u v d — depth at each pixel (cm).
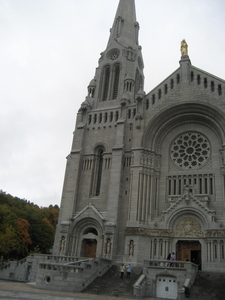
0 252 7444
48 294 2897
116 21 7125
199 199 4466
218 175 4584
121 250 4575
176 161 5006
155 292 3466
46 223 10138
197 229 4312
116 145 5225
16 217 8475
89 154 5484
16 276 4862
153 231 4484
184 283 3234
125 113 5503
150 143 5081
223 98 4772
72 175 5322
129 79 6022
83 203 5162
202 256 4150
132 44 6750
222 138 4622
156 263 3722
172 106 5066
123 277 3775
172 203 4638
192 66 5297
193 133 5056
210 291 3228
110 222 4684
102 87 6319
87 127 5741
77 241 4903
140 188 4756
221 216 4312
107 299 2872
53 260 4447
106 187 5119
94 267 3775
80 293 3262
